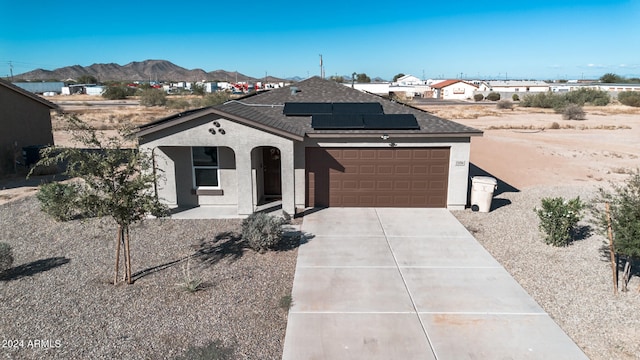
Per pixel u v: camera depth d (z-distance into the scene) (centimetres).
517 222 1338
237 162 1326
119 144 871
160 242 1148
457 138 1430
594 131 4019
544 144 3180
